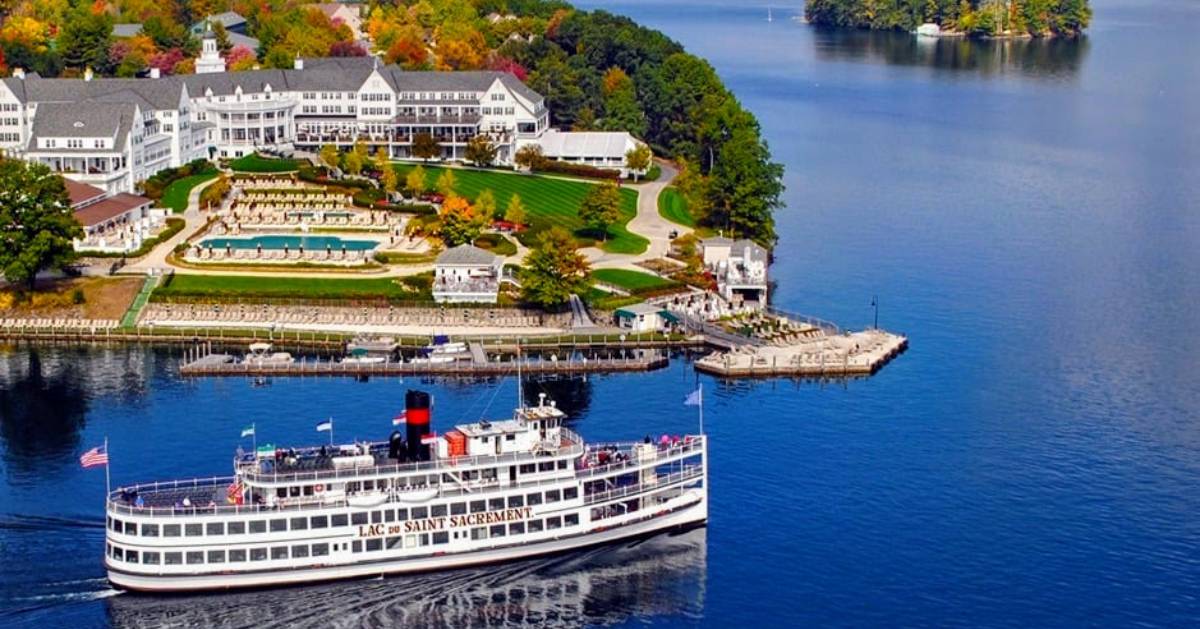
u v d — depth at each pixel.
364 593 198.12
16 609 192.12
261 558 196.62
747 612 195.38
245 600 195.75
